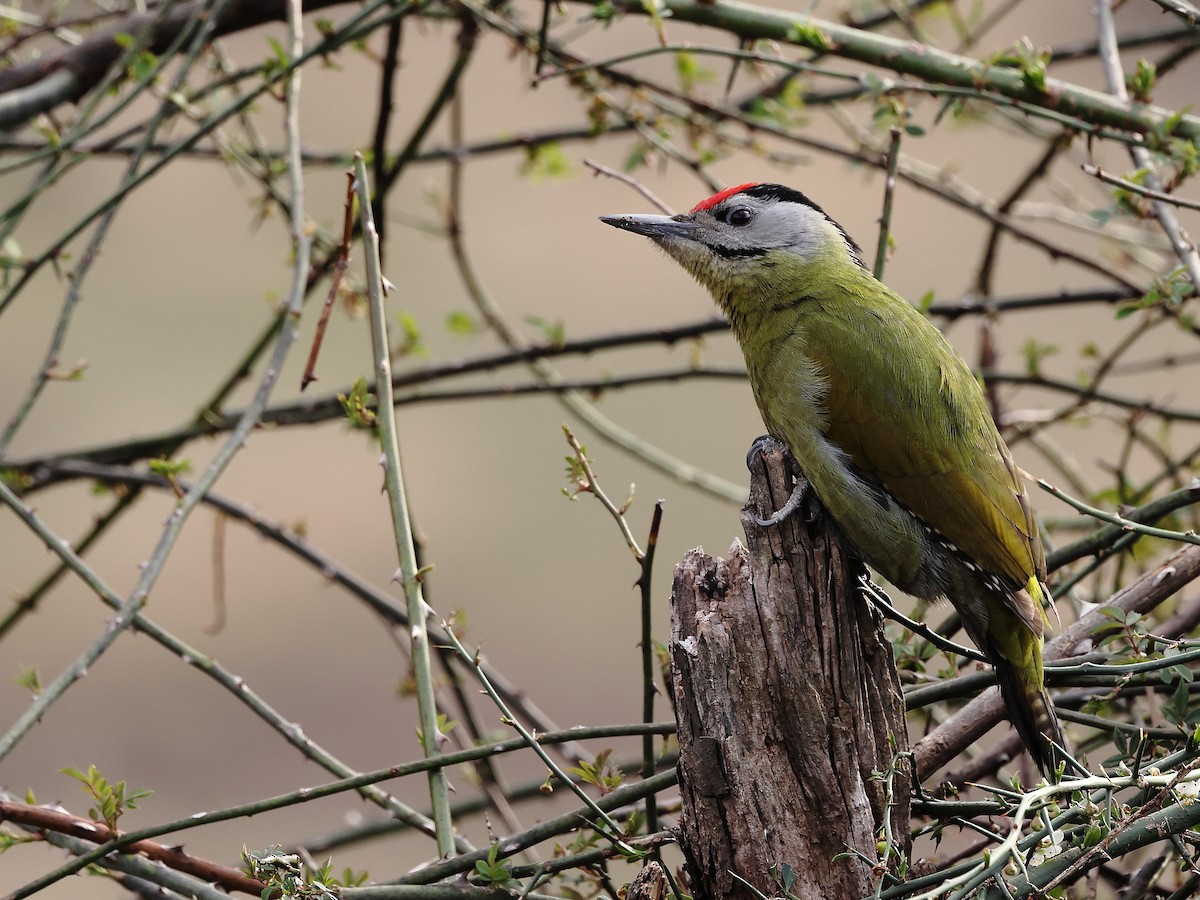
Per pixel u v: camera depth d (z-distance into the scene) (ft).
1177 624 29.04
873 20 40.09
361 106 69.87
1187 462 35.29
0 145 40.06
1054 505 53.11
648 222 33.83
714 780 22.18
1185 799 21.26
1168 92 67.62
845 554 23.77
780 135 37.42
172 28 37.91
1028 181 39.47
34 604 37.47
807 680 22.29
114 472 37.24
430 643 34.32
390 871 52.85
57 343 31.86
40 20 40.65
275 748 56.54
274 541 36.40
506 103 70.38
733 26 33.96
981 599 28.81
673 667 22.71
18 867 50.60
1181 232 29.91
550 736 25.43
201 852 52.11
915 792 24.16
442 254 69.56
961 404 29.84
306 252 30.27
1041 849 21.83
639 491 64.90
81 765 54.49
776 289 32.35
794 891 21.89
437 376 39.81
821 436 30.19
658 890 22.71
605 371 41.93
